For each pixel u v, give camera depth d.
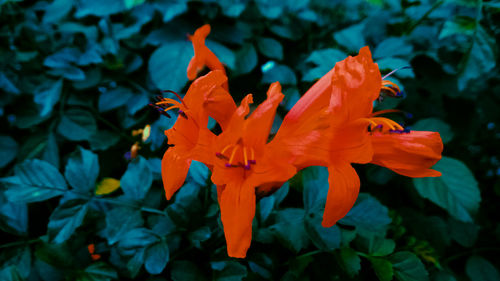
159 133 0.20
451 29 0.20
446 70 0.25
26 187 0.18
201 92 0.14
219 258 0.17
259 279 0.17
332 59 0.20
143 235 0.17
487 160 0.35
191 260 0.18
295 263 0.17
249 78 0.25
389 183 0.24
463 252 0.22
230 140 0.14
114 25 0.24
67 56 0.21
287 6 0.26
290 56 0.27
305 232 0.17
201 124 0.14
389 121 0.15
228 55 0.21
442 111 0.27
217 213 0.18
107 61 0.23
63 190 0.18
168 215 0.17
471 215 0.19
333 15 0.32
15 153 0.22
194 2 0.22
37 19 0.25
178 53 0.21
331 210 0.13
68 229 0.17
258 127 0.14
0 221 0.18
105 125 0.24
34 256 0.19
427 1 0.23
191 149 0.14
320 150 0.14
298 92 0.22
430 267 0.20
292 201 0.20
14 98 0.23
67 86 0.23
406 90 0.25
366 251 0.18
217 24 0.23
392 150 0.15
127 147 0.23
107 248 0.18
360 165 0.23
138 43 0.24
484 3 0.19
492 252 0.23
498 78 0.29
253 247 0.18
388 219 0.17
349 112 0.13
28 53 0.24
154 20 0.24
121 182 0.18
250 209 0.14
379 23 0.23
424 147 0.15
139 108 0.22
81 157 0.18
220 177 0.14
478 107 0.30
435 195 0.20
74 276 0.18
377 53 0.21
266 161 0.14
